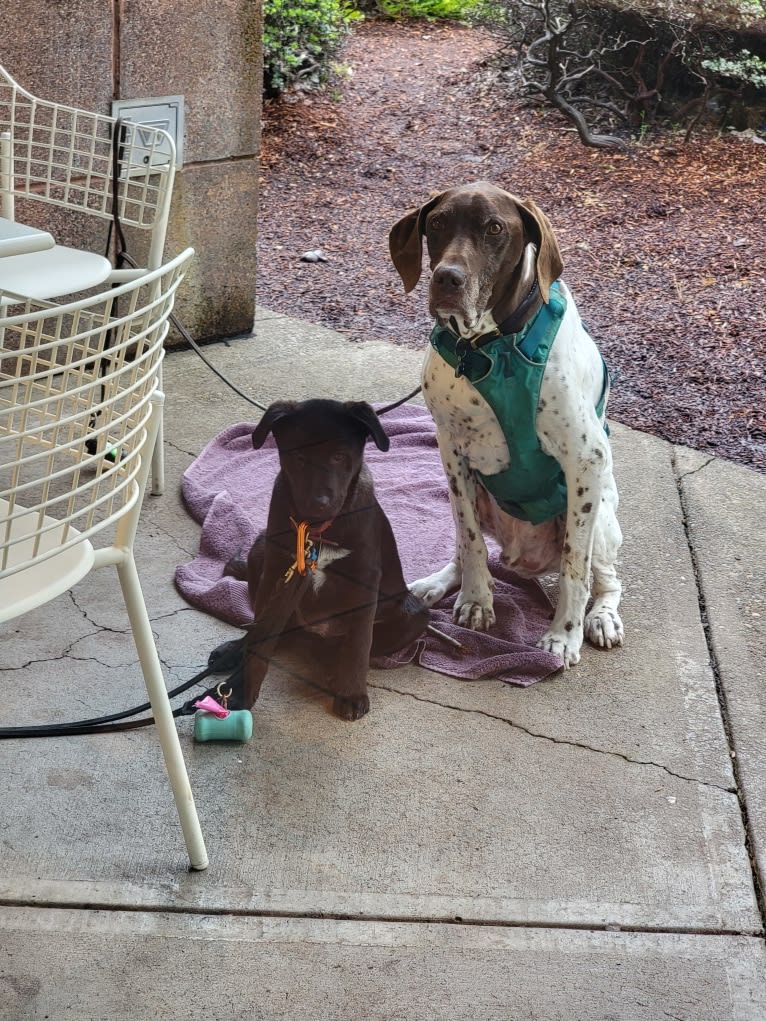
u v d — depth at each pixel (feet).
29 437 5.83
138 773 7.05
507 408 7.72
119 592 8.98
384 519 7.99
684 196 17.62
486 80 20.49
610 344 14.67
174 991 5.52
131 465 5.52
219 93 13.07
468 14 21.45
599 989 5.65
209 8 12.64
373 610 7.64
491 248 7.27
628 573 9.73
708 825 6.85
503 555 9.09
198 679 7.79
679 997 5.62
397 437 11.10
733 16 16.61
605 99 18.47
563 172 18.40
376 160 19.83
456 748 7.45
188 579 9.05
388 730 7.59
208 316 13.99
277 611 7.66
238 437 11.20
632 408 13.15
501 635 8.76
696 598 9.43
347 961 5.76
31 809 6.68
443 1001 5.54
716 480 11.53
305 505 7.16
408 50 22.30
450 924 6.04
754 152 17.58
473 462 8.29
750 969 5.82
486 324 7.52
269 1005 5.47
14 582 5.12
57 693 7.75
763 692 8.21
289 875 6.30
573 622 8.48
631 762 7.40
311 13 21.36
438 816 6.82
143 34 12.25
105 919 5.93
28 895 6.05
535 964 5.80
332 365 13.52
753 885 6.40
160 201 8.61
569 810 6.93
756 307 15.52
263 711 7.67
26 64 11.52
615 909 6.17
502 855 6.53
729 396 13.52
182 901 6.07
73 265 6.46
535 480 8.27
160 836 6.54
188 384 12.78
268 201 18.88
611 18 17.54
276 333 14.51
